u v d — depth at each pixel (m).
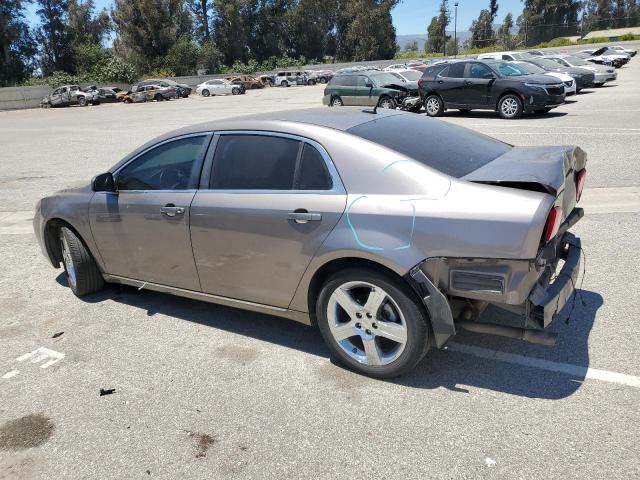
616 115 14.74
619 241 5.54
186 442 2.98
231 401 3.32
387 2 81.75
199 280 4.05
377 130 3.58
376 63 67.62
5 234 7.46
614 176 8.05
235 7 74.81
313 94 38.69
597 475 2.53
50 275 5.77
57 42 68.25
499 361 3.54
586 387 3.20
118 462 2.86
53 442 3.06
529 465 2.62
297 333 4.14
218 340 4.10
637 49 63.22
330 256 3.28
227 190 3.76
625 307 4.13
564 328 3.89
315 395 3.32
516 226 2.82
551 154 3.47
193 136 4.03
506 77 16.11
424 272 3.03
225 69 72.56
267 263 3.61
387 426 2.98
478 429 2.90
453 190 3.05
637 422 2.87
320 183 3.39
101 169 12.39
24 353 4.09
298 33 82.00
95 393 3.50
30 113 40.53
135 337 4.23
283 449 2.87
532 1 100.94
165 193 4.08
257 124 3.75
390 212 3.10
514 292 2.87
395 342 3.48
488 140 4.09
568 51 61.94
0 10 62.06
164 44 72.00
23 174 12.27
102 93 47.41
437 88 17.47
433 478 2.59
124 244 4.43
